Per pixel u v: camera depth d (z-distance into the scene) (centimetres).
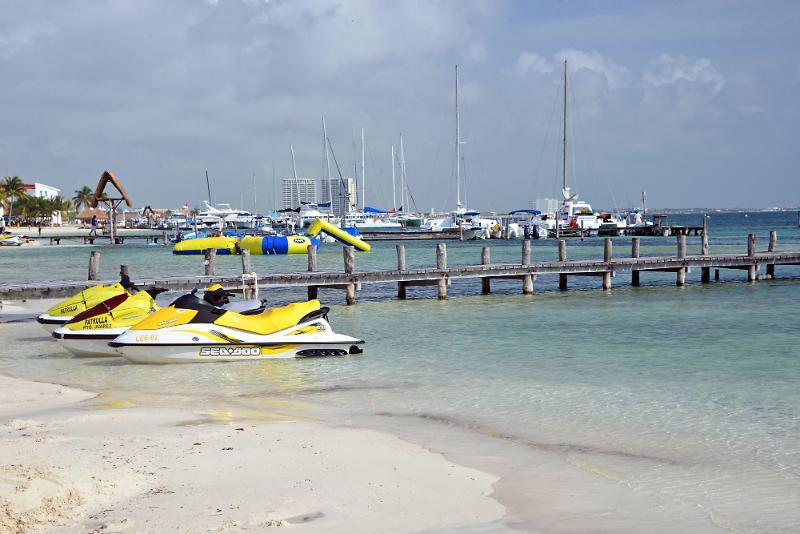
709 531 738
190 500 794
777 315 2462
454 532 725
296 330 1767
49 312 2034
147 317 1756
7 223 16450
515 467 951
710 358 1708
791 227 14638
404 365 1675
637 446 1048
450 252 6606
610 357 1738
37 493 778
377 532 720
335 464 945
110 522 721
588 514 783
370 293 3412
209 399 1369
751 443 1059
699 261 3600
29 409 1286
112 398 1382
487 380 1500
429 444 1055
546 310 2675
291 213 12362
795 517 778
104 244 9894
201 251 6638
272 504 788
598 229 9469
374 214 10788
